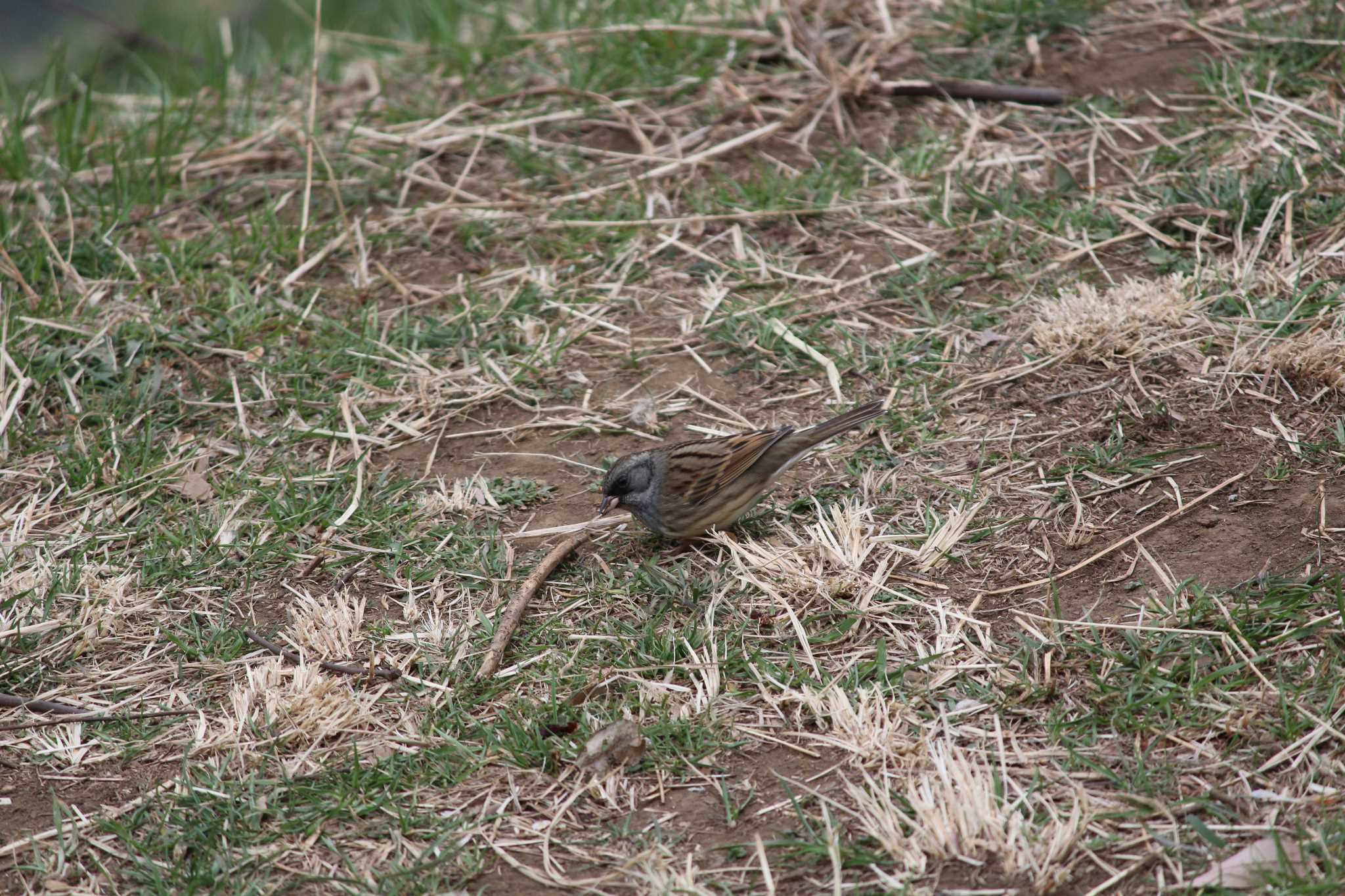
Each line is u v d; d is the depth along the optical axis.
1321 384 9.95
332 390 11.77
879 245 12.98
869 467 10.04
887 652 8.15
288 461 10.93
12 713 8.25
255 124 16.55
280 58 18.66
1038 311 11.43
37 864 7.05
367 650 8.66
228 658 8.65
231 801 7.32
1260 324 10.59
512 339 12.31
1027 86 14.95
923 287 12.15
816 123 14.98
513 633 8.68
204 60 18.83
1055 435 10.02
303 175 15.06
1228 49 14.82
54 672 8.65
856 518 9.15
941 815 6.60
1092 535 8.95
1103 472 9.53
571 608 8.94
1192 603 8.08
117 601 9.19
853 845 6.70
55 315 12.57
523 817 7.17
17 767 7.84
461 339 12.36
